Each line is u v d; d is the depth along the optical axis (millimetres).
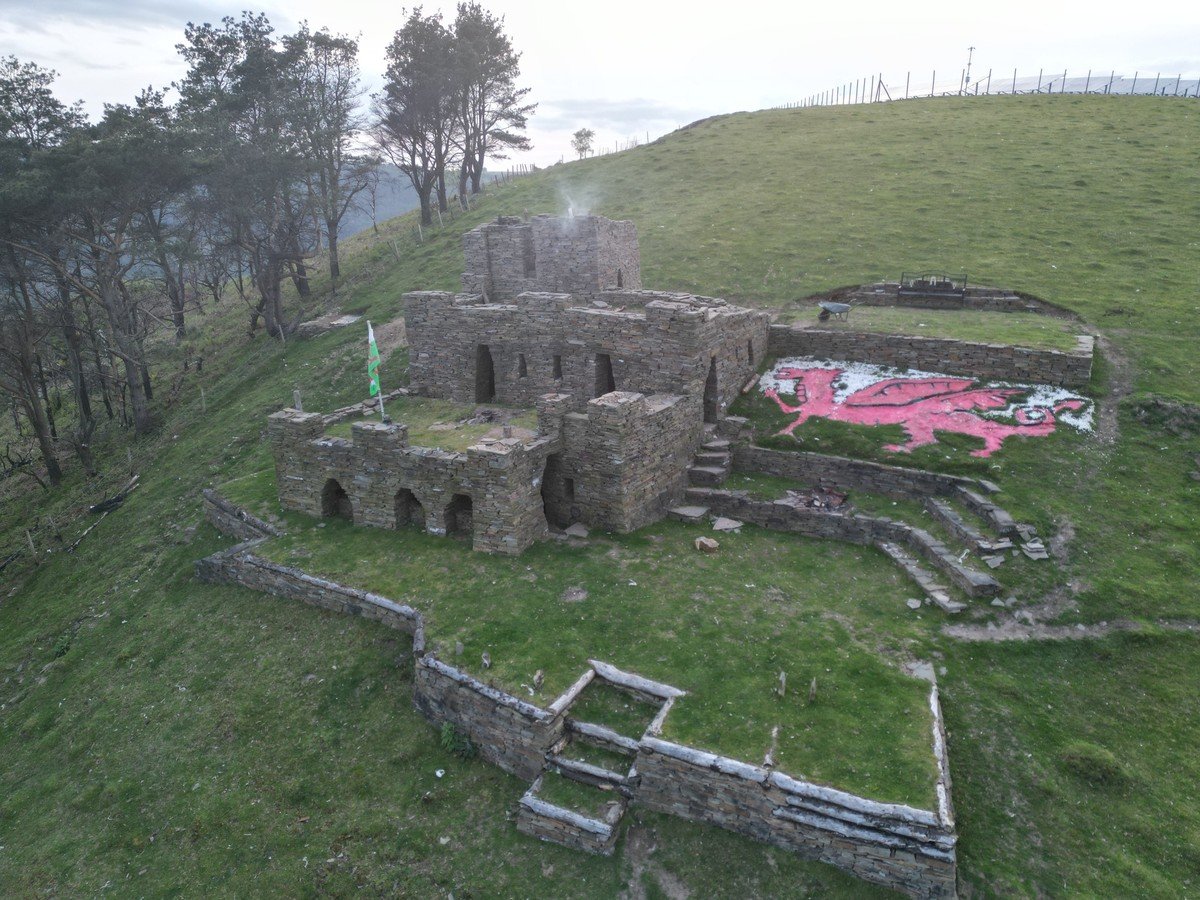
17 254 40844
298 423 25953
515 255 33625
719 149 69500
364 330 47531
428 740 18172
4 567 34406
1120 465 24203
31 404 42031
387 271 58438
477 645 18578
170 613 25047
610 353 26953
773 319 35562
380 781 17406
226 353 54875
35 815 19078
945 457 25078
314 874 15672
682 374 25484
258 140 47594
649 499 24328
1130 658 18156
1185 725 16672
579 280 32062
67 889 16734
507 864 15281
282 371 45812
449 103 66250
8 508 42406
